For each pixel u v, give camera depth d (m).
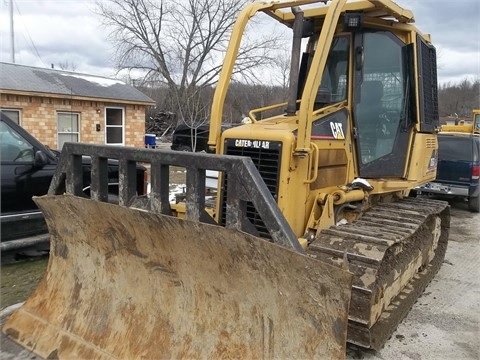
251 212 3.33
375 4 3.75
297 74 3.94
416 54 4.55
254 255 2.50
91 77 16.19
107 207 3.05
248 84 22.66
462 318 4.39
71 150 3.32
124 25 26.16
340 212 3.95
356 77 4.04
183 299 2.93
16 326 3.51
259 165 3.50
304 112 3.32
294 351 2.42
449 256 6.55
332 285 2.27
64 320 3.35
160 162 2.83
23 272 5.28
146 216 2.85
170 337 2.89
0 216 5.37
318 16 4.39
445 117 25.05
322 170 3.74
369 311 2.98
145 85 27.45
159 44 26.23
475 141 9.70
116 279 3.27
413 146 4.68
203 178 2.71
